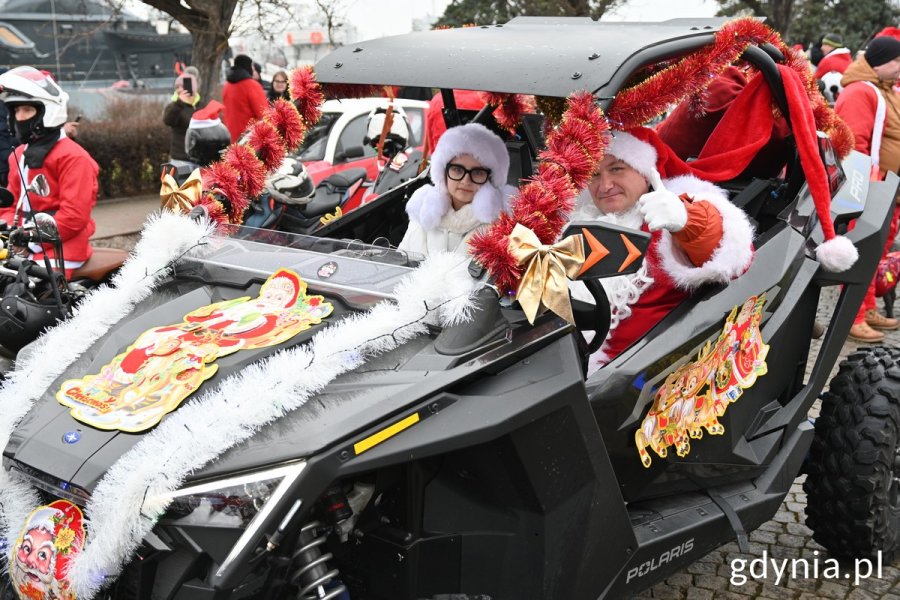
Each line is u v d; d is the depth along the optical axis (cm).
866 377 365
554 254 243
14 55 1603
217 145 627
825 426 367
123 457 225
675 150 409
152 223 309
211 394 237
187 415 229
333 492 236
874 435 353
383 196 410
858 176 405
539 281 243
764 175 388
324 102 356
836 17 2283
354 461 221
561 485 249
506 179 361
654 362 287
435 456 249
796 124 342
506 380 242
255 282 288
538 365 247
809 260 355
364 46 335
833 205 374
